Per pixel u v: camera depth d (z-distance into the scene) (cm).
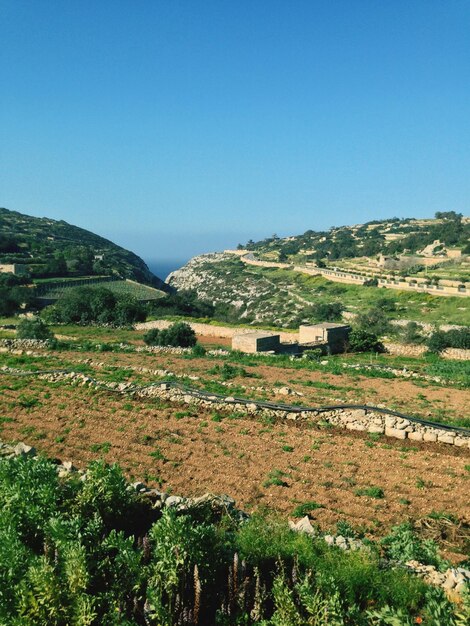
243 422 2084
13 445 1756
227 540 987
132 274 14638
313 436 1930
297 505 1380
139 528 1033
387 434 1970
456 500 1425
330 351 4462
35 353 3741
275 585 768
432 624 750
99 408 2259
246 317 9906
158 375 2911
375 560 952
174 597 762
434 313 6956
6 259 12169
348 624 755
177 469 1611
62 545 795
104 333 5481
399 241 15988
